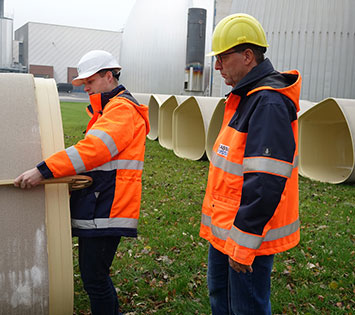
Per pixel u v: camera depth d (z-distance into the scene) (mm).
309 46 15172
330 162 9000
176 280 3746
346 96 15250
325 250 4523
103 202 2527
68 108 28828
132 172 2576
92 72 2596
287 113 2076
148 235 4859
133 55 33844
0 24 51281
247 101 2227
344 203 6488
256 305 2318
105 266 2643
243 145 2209
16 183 2273
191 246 4566
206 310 3326
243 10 16578
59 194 2436
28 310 2361
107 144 2402
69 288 2443
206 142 9742
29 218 2336
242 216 2068
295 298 3529
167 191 6934
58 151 2457
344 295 3615
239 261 2082
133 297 3494
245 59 2268
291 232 2338
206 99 10406
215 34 2309
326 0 15000
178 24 29906
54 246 2398
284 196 2084
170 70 30047
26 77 2588
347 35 14977
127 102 2584
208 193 2518
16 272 2309
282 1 15422
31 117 2441
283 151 2031
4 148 2342
